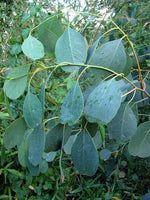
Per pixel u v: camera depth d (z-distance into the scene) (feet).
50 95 2.28
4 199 2.23
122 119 1.05
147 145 1.16
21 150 1.04
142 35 2.45
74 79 2.09
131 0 2.80
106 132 2.11
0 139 1.92
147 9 2.77
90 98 0.90
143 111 2.36
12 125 0.98
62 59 0.91
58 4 2.52
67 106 0.87
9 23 2.96
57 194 2.51
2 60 2.45
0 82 2.18
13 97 0.90
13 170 2.06
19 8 3.02
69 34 0.93
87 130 1.07
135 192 2.75
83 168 0.98
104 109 0.84
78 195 2.66
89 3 2.82
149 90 1.53
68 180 2.59
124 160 2.70
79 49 0.92
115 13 2.71
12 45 2.12
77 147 0.99
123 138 1.06
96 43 0.99
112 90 0.86
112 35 2.13
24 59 2.27
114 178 2.73
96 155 0.95
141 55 2.02
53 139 1.02
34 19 2.37
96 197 2.60
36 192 2.31
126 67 1.16
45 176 2.46
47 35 1.03
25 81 0.90
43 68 0.90
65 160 2.82
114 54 0.98
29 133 1.03
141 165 2.77
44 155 1.45
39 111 0.88
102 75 0.98
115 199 2.52
